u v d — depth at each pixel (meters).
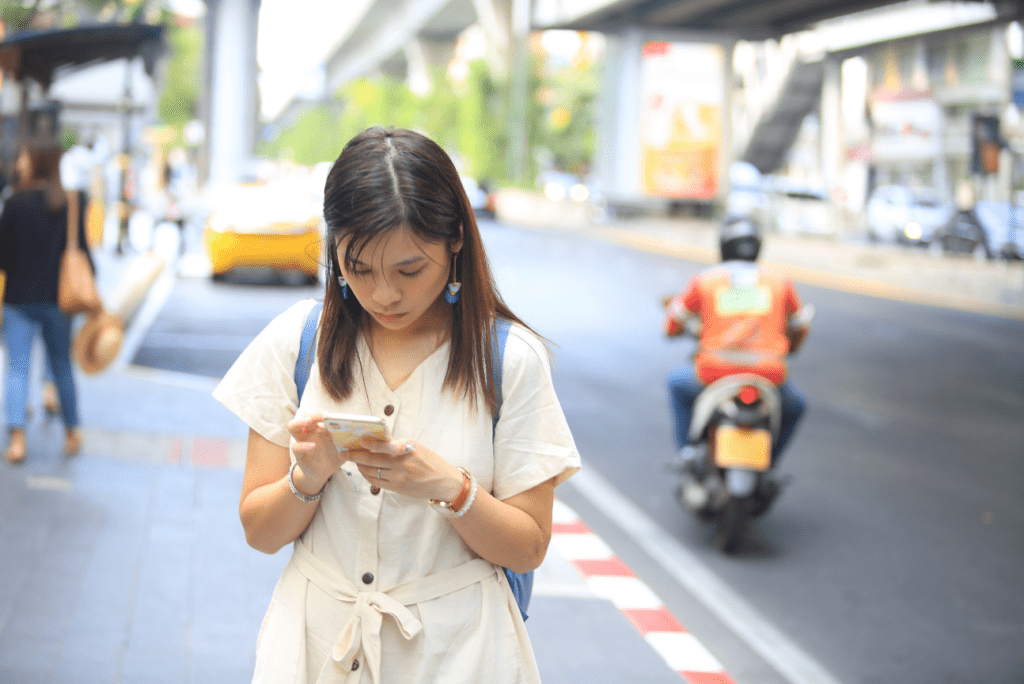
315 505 1.83
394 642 1.82
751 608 4.97
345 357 1.85
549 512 1.90
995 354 12.86
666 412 9.30
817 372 11.45
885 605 5.05
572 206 40.50
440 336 1.86
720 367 5.62
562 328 13.84
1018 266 22.66
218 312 13.12
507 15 54.28
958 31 31.52
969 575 5.51
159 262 16.58
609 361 11.64
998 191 28.52
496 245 27.69
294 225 15.39
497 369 1.84
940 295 18.78
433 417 1.83
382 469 1.70
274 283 16.34
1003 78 31.09
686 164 36.75
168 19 18.11
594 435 8.35
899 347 13.22
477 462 1.83
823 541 6.01
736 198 34.78
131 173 25.53
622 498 6.73
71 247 5.92
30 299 5.83
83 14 16.62
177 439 6.74
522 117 52.84
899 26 33.31
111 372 8.95
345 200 1.68
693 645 4.10
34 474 5.75
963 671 4.34
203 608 4.13
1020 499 6.97
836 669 4.32
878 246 27.25
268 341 1.90
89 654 3.65
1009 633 4.75
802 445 8.30
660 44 36.31
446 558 1.86
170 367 9.50
